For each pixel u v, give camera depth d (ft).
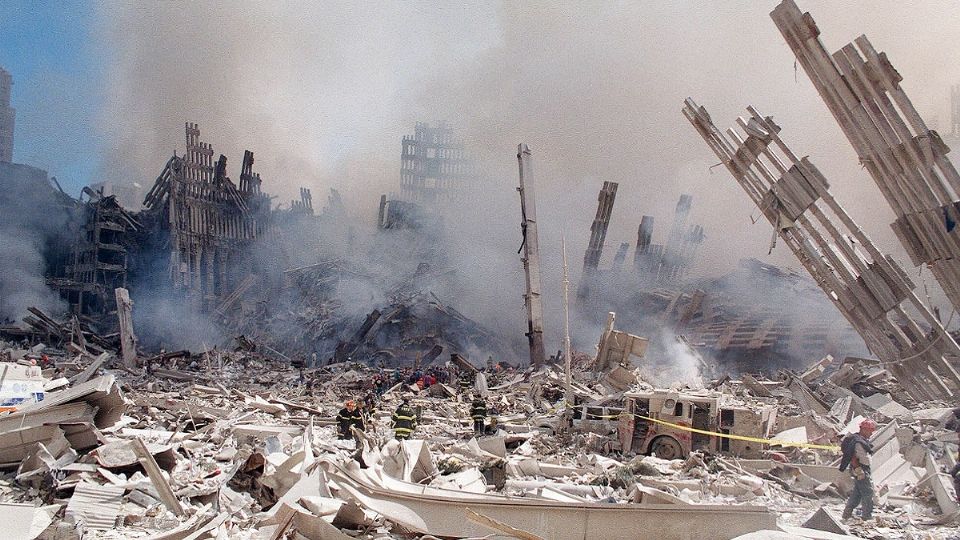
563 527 31.58
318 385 132.36
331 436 72.43
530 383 116.06
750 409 59.93
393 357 179.83
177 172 219.20
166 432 60.44
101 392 47.75
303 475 37.63
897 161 82.74
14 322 188.96
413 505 33.35
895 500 45.62
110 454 41.32
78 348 147.54
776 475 54.65
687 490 46.91
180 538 30.78
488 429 73.51
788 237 96.63
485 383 112.78
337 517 32.55
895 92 81.82
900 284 90.94
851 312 94.89
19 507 28.50
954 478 41.81
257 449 47.29
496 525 28.99
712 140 97.96
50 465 39.22
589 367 115.14
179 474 43.80
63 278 213.87
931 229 81.87
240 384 131.44
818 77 85.81
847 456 41.93
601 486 47.67
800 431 64.49
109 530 33.19
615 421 68.74
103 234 216.54
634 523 31.40
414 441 46.96
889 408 83.71
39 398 61.72
